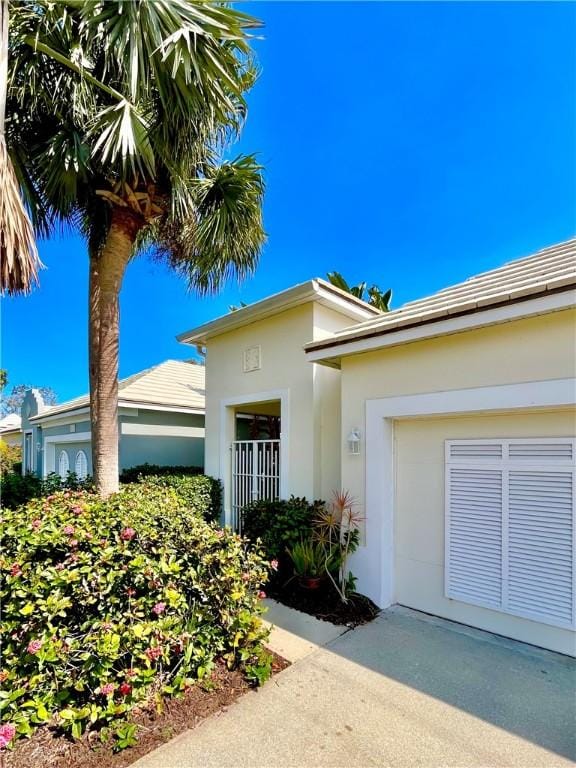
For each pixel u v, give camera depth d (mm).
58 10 4957
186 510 5184
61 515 4258
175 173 6379
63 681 3160
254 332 9258
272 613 5426
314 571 5840
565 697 3656
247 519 7527
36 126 6148
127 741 2979
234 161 7457
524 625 4586
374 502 5789
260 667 3924
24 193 6117
